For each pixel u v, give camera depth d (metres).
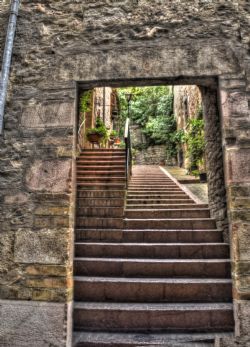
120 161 7.18
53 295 2.58
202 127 8.53
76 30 3.14
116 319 2.87
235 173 2.68
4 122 2.99
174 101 16.20
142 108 19.08
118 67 2.97
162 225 4.46
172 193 6.39
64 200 2.75
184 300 3.09
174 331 2.81
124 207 5.05
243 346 2.44
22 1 3.32
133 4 3.16
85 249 3.82
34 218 2.75
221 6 3.08
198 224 4.39
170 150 15.60
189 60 2.93
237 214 2.61
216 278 3.33
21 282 2.63
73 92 2.96
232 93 2.83
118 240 4.14
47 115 2.95
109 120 14.61
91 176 6.64
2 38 3.27
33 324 2.54
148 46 3.01
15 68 3.12
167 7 3.12
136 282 3.15
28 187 2.82
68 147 2.85
